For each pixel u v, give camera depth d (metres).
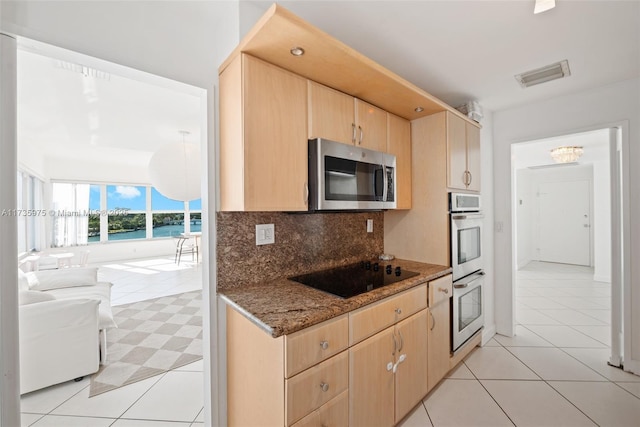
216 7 1.42
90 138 4.04
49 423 1.67
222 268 1.51
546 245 6.69
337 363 1.24
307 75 1.51
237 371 1.41
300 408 1.11
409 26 1.57
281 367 1.08
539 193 6.77
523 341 2.68
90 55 1.17
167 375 2.15
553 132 2.53
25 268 3.80
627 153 2.16
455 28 1.59
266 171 1.34
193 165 3.23
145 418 1.71
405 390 1.63
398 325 1.58
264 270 1.69
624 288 2.17
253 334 1.27
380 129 2.00
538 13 1.46
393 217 2.46
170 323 3.14
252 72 1.31
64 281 3.00
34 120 3.24
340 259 2.16
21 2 1.04
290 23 1.10
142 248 7.54
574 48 1.78
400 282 1.65
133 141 4.21
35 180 5.24
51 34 1.09
